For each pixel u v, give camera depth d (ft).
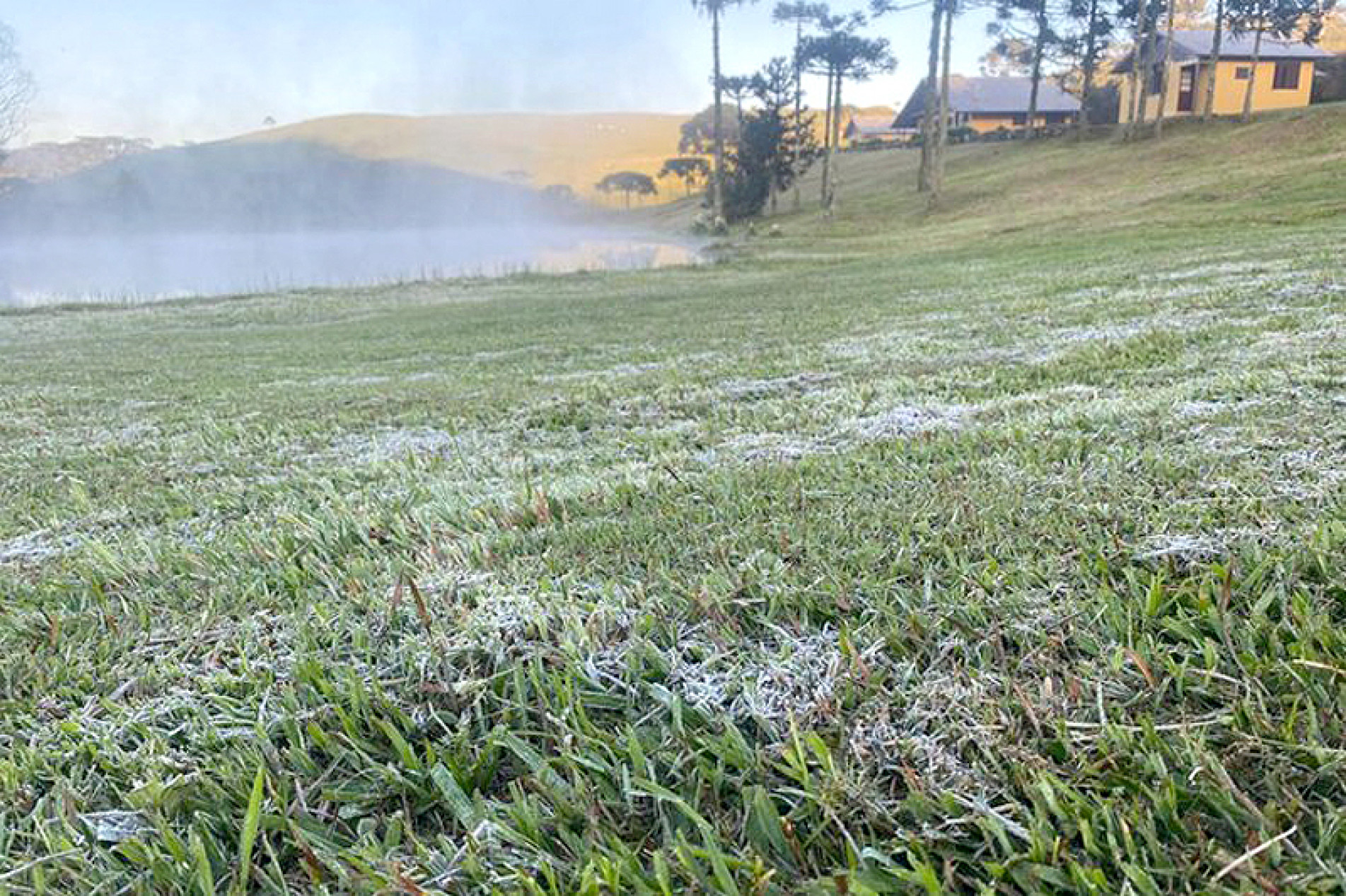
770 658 3.43
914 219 80.94
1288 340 10.11
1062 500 4.87
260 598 4.56
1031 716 2.90
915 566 4.15
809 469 6.24
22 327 38.19
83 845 2.73
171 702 3.51
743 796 2.71
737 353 15.31
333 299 47.06
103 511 7.39
